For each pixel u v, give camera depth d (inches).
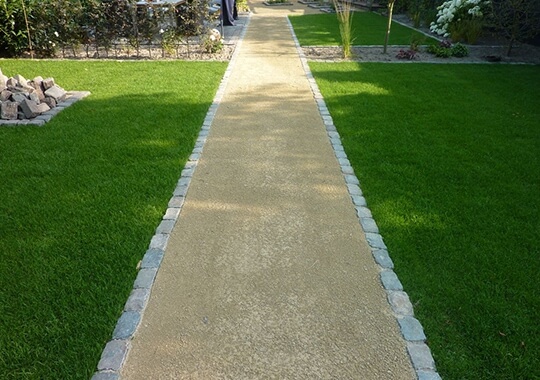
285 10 680.4
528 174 139.4
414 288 88.2
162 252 99.0
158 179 132.5
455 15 394.3
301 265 95.4
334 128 180.7
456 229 108.7
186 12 325.1
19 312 79.8
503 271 93.1
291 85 246.2
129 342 74.5
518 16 329.4
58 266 92.5
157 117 187.9
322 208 119.3
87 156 147.1
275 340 75.4
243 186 131.2
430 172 139.8
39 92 203.6
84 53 328.8
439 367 70.4
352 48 361.4
